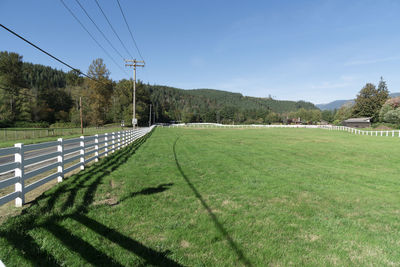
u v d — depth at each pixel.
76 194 5.27
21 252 2.95
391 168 10.33
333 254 3.30
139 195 5.53
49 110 64.25
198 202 5.23
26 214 4.02
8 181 4.11
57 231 3.54
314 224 4.28
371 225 4.36
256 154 13.88
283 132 42.31
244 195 5.90
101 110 70.88
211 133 38.12
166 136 29.17
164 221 4.14
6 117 51.69
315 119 143.75
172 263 2.92
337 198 5.92
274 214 4.70
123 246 3.26
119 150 13.88
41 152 13.27
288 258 3.16
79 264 2.80
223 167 9.62
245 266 2.94
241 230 3.92
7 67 58.12
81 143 8.24
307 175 8.55
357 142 22.64
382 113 65.94
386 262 3.14
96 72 67.94
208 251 3.24
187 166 9.56
